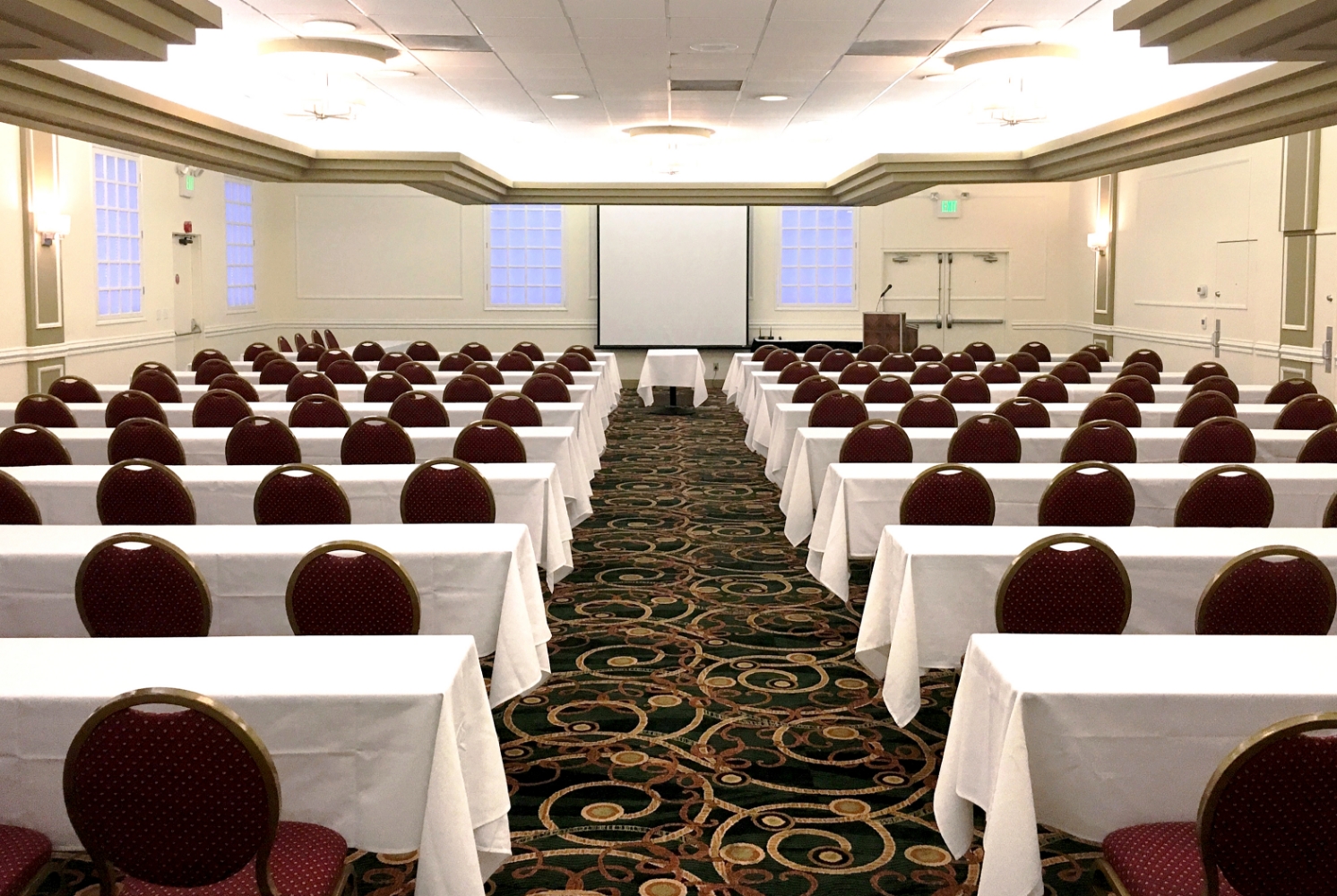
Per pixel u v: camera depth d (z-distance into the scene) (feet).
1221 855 7.81
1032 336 64.95
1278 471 20.85
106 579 12.66
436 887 9.42
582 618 20.70
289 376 38.81
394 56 31.71
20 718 9.39
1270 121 28.25
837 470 20.48
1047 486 19.92
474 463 22.47
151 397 29.45
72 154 42.88
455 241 65.87
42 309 40.86
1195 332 48.19
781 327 65.98
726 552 25.84
